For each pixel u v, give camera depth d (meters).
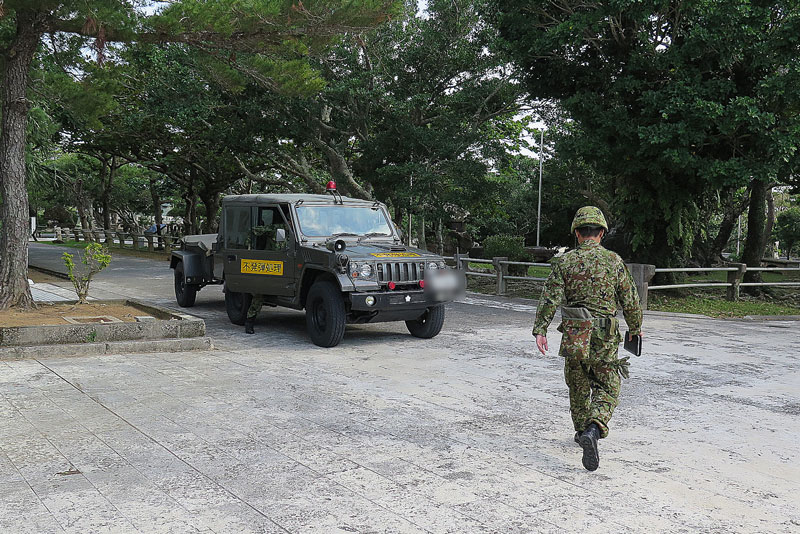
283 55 12.60
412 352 8.90
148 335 8.91
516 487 4.15
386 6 10.93
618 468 4.54
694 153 15.30
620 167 15.73
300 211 9.91
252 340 9.77
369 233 10.27
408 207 21.61
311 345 9.38
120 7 10.06
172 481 4.19
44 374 7.12
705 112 13.39
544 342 4.48
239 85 12.97
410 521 3.63
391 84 22.58
